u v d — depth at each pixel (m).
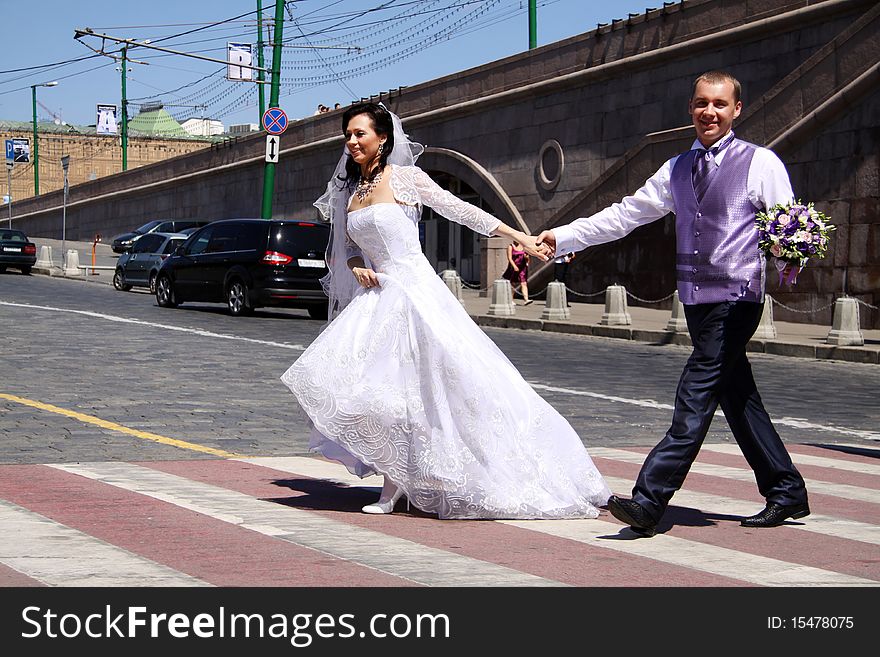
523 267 30.17
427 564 4.79
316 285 22.50
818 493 6.89
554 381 13.76
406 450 5.83
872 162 22.95
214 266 23.23
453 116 37.78
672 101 29.14
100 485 6.62
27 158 84.12
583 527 5.71
